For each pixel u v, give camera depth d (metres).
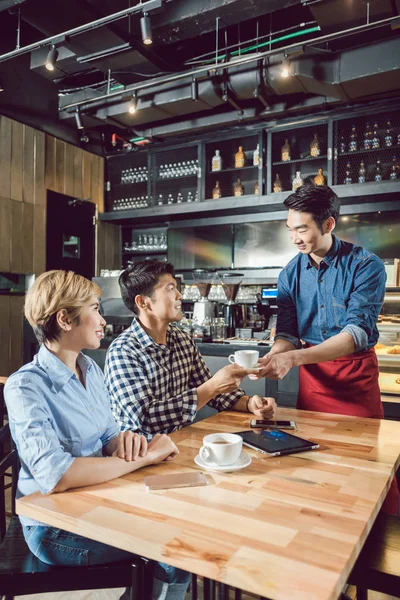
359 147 4.69
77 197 5.67
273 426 1.50
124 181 6.02
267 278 5.03
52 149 5.32
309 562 0.73
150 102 4.53
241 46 4.71
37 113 5.14
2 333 4.68
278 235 5.25
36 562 1.19
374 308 1.83
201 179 5.30
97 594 1.86
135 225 6.27
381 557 1.19
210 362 3.16
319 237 1.84
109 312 4.11
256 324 3.92
